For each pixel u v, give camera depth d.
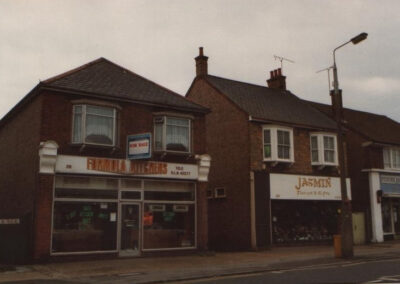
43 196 16.08
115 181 18.11
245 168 23.00
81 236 17.02
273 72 30.70
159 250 18.88
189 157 20.00
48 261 15.92
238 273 14.13
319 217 25.73
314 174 25.28
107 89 18.50
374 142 27.95
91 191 17.47
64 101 17.19
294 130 24.97
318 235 25.39
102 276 13.47
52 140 16.53
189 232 19.92
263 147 23.53
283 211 24.23
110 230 17.73
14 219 16.45
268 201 22.98
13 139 20.19
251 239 22.17
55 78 17.55
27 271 14.44
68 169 16.70
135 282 12.34
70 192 16.95
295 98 30.03
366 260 17.62
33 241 15.92
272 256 19.39
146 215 18.80
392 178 29.12
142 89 20.16
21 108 19.16
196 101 26.81
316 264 16.41
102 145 17.41
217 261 17.47
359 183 28.33
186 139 20.14
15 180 19.17
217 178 24.47
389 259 18.14
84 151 17.27
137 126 18.88
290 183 24.02
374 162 28.36
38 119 16.89
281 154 23.73
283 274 13.70
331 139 26.25
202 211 20.09
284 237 23.91
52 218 16.30
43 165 16.19
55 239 16.42
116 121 18.25
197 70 27.31
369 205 27.69
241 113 23.66
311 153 25.55
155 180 19.20
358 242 26.20
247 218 22.53
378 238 27.22
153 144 19.25
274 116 24.55
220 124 24.86
